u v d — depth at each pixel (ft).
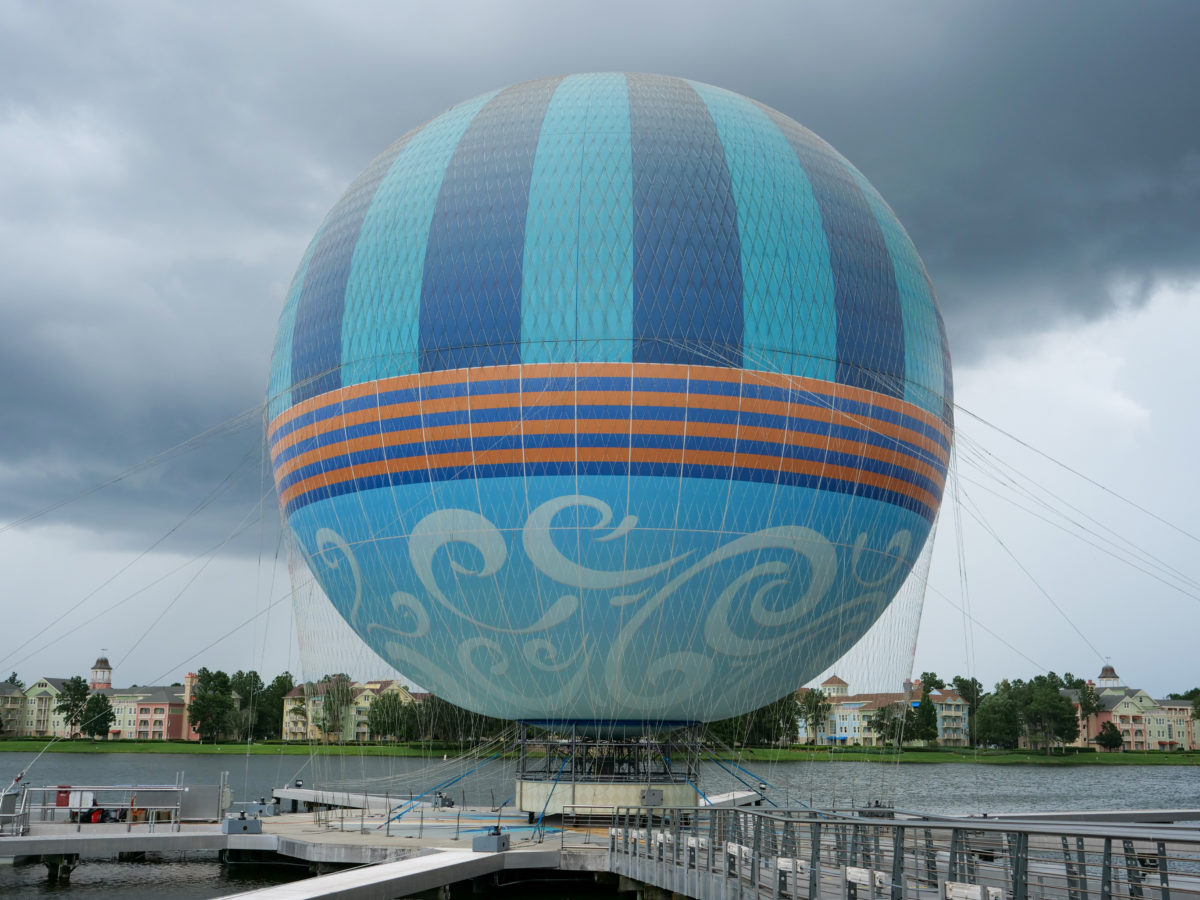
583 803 145.59
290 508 156.04
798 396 133.28
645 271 130.82
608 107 142.82
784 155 144.25
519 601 132.05
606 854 118.32
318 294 148.25
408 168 147.13
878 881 69.97
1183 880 98.07
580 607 130.93
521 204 134.82
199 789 148.15
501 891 119.75
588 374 128.98
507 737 168.55
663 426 128.77
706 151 138.41
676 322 130.31
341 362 141.90
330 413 142.31
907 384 144.46
